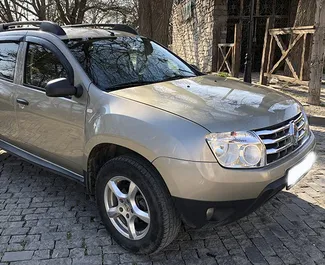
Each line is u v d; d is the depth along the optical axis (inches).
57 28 138.4
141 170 101.4
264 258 109.9
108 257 110.7
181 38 742.5
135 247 109.3
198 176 93.2
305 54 314.3
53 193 152.6
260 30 541.3
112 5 757.3
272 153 101.0
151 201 100.7
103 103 113.0
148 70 138.0
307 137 122.6
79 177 130.6
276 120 105.5
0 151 203.8
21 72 145.6
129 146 103.0
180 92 117.8
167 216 100.1
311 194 148.6
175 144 94.7
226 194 95.0
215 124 96.9
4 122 157.6
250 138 96.7
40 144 140.6
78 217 133.3
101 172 113.7
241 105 109.2
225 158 94.0
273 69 357.1
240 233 122.7
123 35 154.9
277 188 101.0
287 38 487.8
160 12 283.3
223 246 116.0
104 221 117.8
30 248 115.0
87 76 121.1
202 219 98.0
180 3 738.8
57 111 127.1
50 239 119.6
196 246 116.2
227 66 446.9
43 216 133.9
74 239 119.8
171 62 152.3
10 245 116.5
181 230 124.5
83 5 727.7
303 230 123.7
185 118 98.6
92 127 113.9
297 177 110.3
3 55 157.8
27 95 140.2
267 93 127.0
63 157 132.3
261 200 100.1
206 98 113.2
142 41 157.6
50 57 134.3
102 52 135.7
